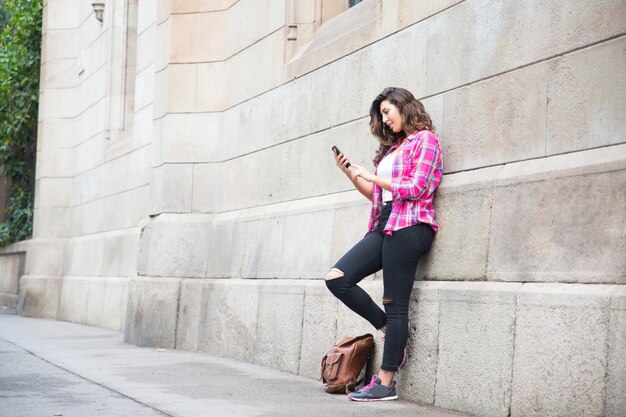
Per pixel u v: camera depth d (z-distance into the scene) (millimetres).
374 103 6457
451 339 5973
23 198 19062
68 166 16297
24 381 7078
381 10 7273
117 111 14383
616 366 4645
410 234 6180
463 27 6262
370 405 6082
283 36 8883
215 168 10164
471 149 6113
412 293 6434
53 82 16438
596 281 4906
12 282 18922
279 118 8891
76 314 14992
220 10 10211
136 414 5547
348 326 7172
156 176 10516
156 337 10133
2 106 18312
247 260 9164
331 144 7949
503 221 5668
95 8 14789
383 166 6371
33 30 18172
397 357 6250
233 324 9164
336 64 7914
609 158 4902
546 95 5453
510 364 5406
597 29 5082
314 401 6230
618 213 4801
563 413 4977
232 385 7043
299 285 7977
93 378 7316
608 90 4984
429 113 6594
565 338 4992
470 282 5922
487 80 5988
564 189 5191
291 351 7980
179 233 10164
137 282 10461
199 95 10227
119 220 13641
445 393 5992
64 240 16172
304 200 8352
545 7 5488
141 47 12938
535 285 5336
